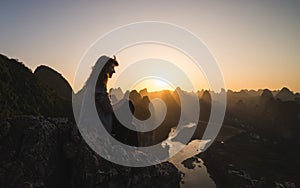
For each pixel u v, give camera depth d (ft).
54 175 39.14
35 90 157.48
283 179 256.93
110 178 38.09
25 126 41.19
